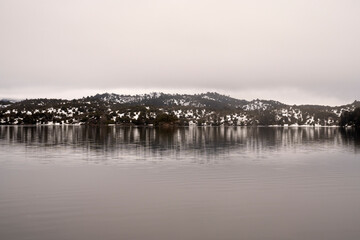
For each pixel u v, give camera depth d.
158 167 38.03
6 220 19.23
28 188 27.12
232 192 25.94
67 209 21.38
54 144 69.62
